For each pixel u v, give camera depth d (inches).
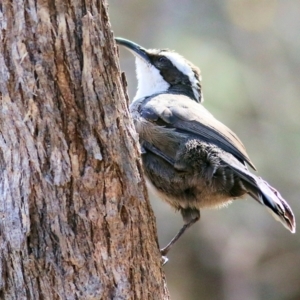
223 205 427.5
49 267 300.4
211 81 905.5
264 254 924.6
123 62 971.3
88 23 290.0
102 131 301.0
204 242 926.4
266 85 938.1
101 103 299.6
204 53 940.6
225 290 917.2
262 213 924.0
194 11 988.6
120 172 308.7
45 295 302.2
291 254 920.3
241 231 927.7
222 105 895.1
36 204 297.7
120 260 312.2
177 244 927.0
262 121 913.5
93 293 305.9
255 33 975.6
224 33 973.8
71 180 298.2
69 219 300.5
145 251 322.7
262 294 912.9
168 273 922.7
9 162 297.0
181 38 967.6
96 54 294.8
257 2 980.6
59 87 290.7
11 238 299.7
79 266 303.6
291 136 910.4
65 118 293.7
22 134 293.1
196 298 917.2
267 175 896.9
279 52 968.9
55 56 287.7
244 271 919.0
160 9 993.5
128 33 984.3
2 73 287.4
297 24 979.3
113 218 307.7
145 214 322.3
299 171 897.5
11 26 283.6
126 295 314.3
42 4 282.8
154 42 975.6
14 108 290.2
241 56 960.9
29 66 286.4
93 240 305.1
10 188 298.4
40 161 295.1
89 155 299.6
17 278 302.5
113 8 987.3
